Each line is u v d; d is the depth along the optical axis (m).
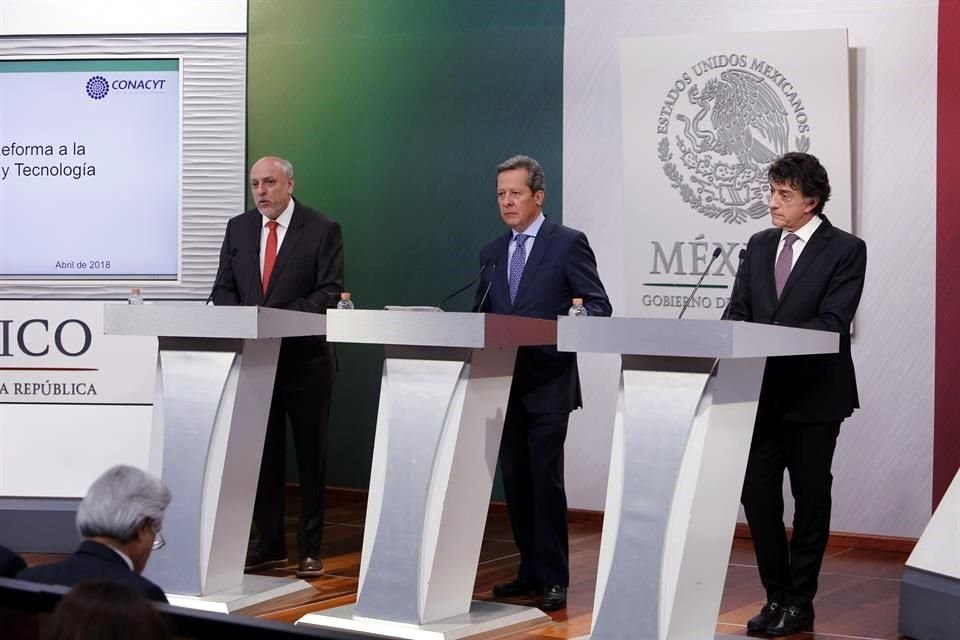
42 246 7.41
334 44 9.73
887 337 8.23
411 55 9.55
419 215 9.59
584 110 9.07
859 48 8.24
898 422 8.23
